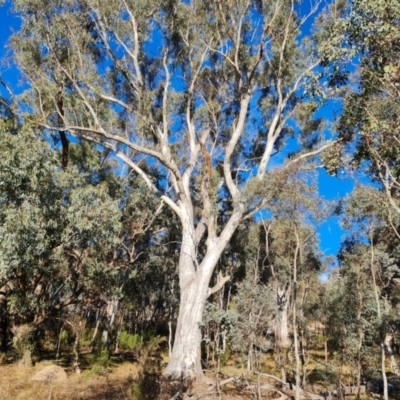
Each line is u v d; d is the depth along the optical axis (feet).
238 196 47.96
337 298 41.78
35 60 52.42
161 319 103.96
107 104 59.82
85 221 42.29
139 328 99.71
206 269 48.34
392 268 38.81
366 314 37.22
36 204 40.16
